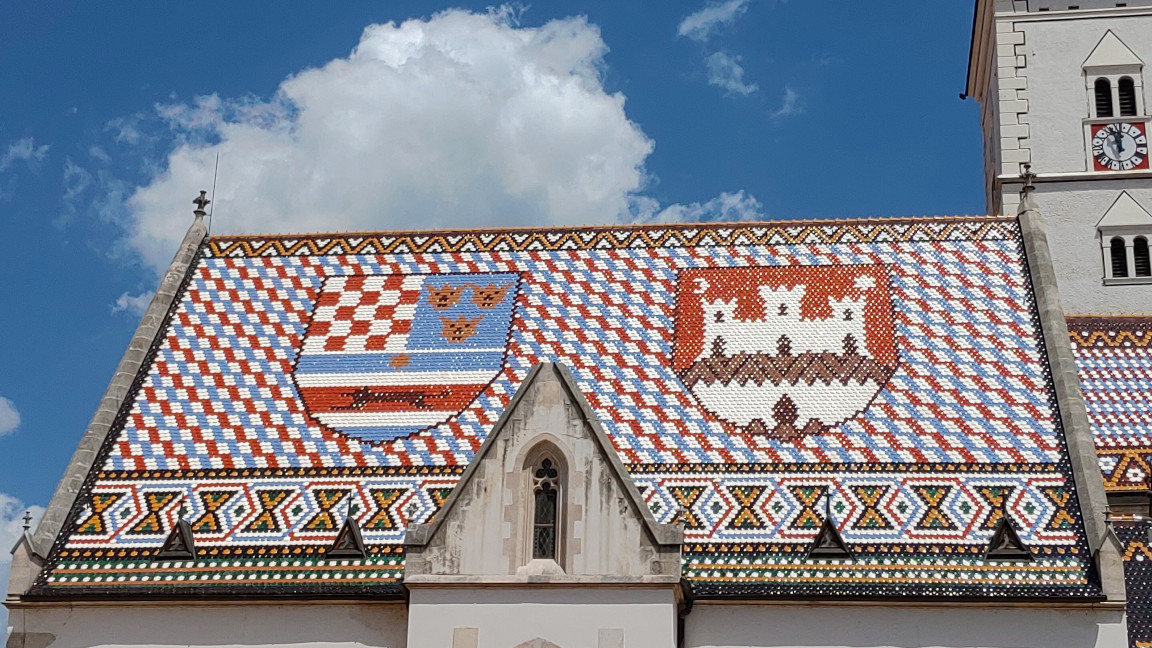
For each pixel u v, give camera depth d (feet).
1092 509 159.63
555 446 151.43
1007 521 160.56
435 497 167.02
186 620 159.63
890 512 163.22
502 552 148.97
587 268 193.98
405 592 152.05
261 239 202.90
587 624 146.72
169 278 195.83
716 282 190.29
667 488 167.43
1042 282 185.78
